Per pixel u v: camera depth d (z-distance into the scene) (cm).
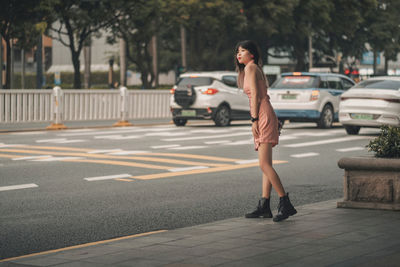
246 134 2259
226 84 2692
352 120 2191
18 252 728
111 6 4053
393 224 778
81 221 895
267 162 838
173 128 2542
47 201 1034
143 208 989
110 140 2005
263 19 4856
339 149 1822
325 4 5178
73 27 4216
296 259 604
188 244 680
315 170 1418
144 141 1983
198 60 4891
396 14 6500
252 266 582
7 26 3697
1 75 3397
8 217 916
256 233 735
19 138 2058
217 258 614
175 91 2664
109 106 2842
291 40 6053
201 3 4372
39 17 3766
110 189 1147
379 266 570
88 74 6569
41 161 1488
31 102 2561
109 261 610
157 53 6003
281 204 830
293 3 4869
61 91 2503
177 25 4453
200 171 1371
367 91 2169
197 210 978
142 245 679
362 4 5566
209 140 2033
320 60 6669
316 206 928
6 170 1346
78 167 1398
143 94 3008
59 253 650
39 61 3931
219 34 4931
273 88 2556
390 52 6675
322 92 2517
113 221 897
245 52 844
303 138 2138
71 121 2864
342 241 681
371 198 895
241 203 1034
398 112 2134
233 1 4622
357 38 6488
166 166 1435
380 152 905
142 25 4306
